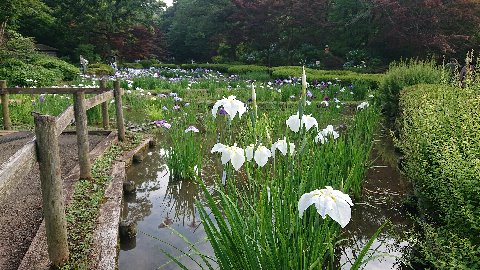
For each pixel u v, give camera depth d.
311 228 2.36
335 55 28.05
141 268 3.30
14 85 14.98
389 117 10.05
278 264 2.08
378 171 5.89
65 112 3.98
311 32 28.86
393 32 23.06
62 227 2.99
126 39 34.34
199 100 11.76
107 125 7.95
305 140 2.59
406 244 3.64
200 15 36.81
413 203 4.41
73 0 30.44
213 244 2.32
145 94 12.54
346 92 12.84
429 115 4.02
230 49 34.09
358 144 5.14
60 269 2.96
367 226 4.12
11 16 18.75
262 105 10.87
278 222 2.16
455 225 2.81
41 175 2.88
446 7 21.47
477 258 2.29
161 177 5.80
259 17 29.53
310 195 1.81
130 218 4.41
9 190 2.21
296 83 14.26
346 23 26.45
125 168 5.91
